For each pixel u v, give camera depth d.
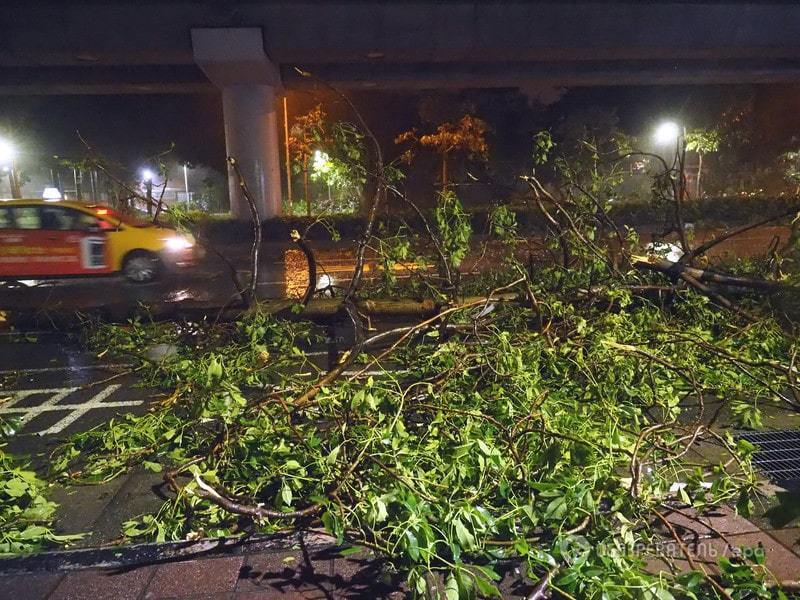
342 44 22.56
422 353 6.32
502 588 2.77
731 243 19.53
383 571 2.92
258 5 21.27
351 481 3.39
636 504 3.08
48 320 8.52
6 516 3.53
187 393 5.14
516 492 3.43
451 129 31.06
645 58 25.16
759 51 24.25
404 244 7.31
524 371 4.71
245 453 3.92
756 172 39.06
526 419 3.72
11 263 12.35
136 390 6.07
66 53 22.41
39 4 20.72
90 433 4.65
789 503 2.09
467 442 3.57
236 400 3.99
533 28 22.42
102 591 2.82
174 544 3.17
